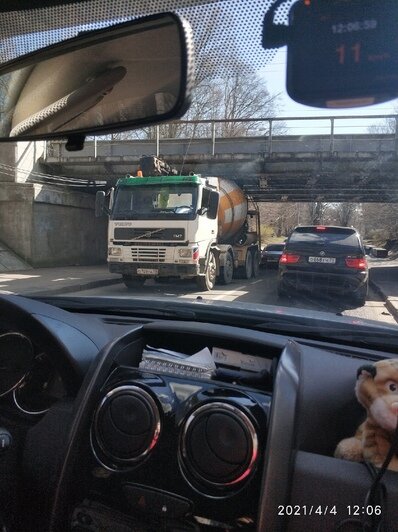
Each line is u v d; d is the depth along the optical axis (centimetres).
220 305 331
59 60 213
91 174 1755
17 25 221
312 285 1080
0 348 244
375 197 1906
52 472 201
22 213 2075
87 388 200
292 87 160
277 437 174
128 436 190
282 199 1994
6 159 1920
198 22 188
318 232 1122
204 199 1314
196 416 184
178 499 180
